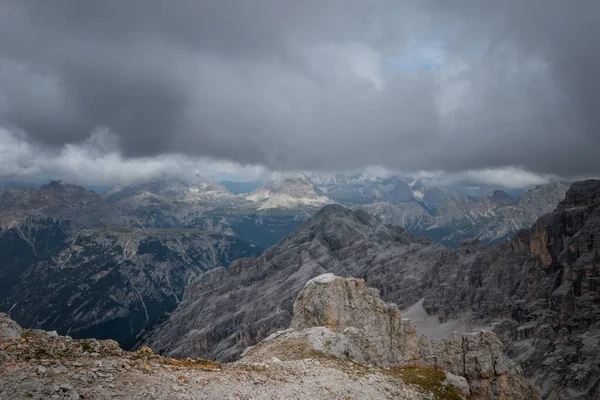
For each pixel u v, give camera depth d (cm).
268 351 6656
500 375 8812
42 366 3069
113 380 3091
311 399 3762
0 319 3775
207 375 3741
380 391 4706
